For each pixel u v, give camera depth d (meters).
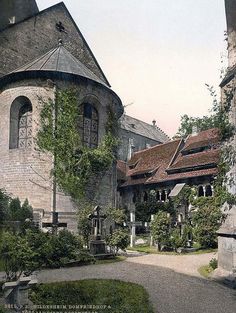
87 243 14.89
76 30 26.39
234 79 10.03
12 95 19.31
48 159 18.16
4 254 7.37
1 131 19.47
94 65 27.42
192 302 7.46
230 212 9.89
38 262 8.23
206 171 25.81
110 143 20.81
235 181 9.80
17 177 18.55
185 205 24.62
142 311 6.36
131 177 34.28
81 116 19.81
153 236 17.89
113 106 21.88
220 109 10.67
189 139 33.00
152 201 29.17
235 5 10.01
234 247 9.27
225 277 9.46
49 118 18.42
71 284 8.20
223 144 10.74
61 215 17.62
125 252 15.82
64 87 19.12
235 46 10.23
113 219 19.16
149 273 10.73
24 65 21.41
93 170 19.56
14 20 25.67
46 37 24.20
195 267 12.18
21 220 14.43
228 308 7.08
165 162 32.25
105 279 9.23
